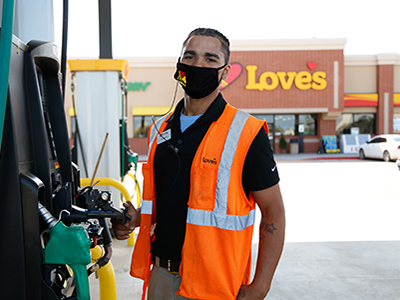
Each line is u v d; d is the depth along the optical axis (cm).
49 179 169
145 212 159
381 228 518
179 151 147
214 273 136
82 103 481
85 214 171
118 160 488
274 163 143
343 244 446
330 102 2138
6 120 145
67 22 248
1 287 145
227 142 141
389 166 1438
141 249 159
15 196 145
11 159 145
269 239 141
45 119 198
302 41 2106
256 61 2120
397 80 2256
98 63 474
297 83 2125
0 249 145
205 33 153
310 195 794
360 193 817
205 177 139
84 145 484
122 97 493
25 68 166
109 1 479
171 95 2145
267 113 2212
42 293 148
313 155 2059
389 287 328
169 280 152
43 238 161
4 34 115
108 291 211
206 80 147
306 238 472
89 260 145
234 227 137
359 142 2175
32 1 333
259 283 139
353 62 2227
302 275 354
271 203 141
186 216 146
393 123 2286
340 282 338
